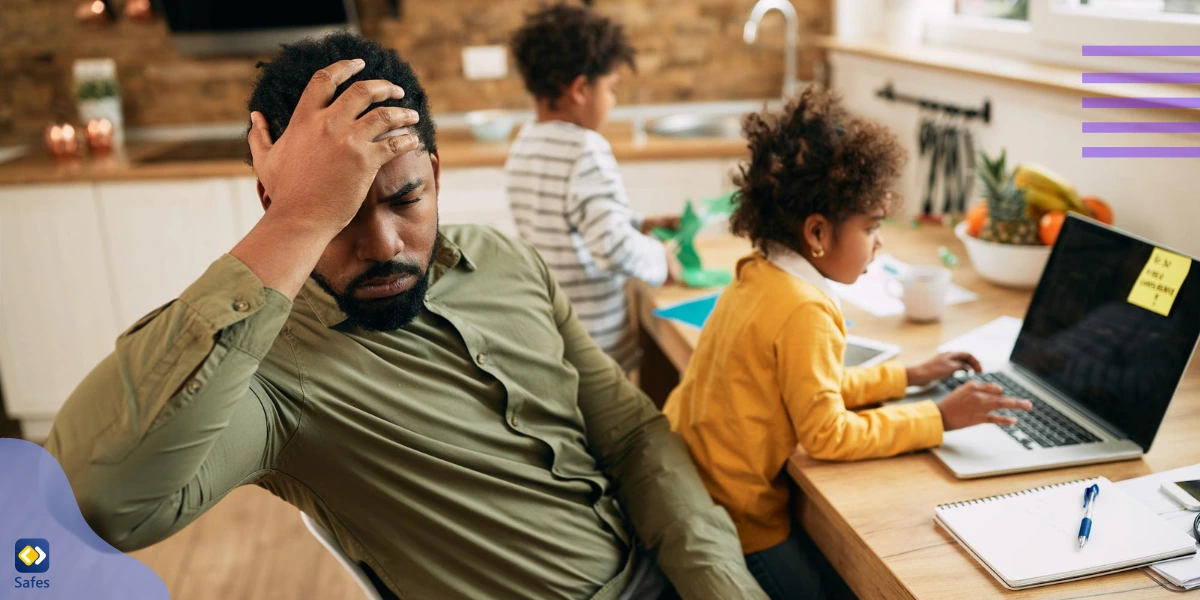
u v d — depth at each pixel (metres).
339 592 2.29
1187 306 1.16
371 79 0.96
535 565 1.11
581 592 1.15
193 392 0.83
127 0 3.39
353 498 1.05
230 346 0.84
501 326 1.19
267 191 0.95
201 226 3.05
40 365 3.17
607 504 1.25
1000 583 0.96
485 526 1.09
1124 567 0.96
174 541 2.55
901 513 1.10
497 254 1.25
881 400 1.37
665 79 3.65
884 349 1.53
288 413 1.00
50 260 3.07
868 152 1.28
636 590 1.22
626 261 1.84
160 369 0.83
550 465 1.18
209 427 0.84
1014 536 1.01
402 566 1.08
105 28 3.45
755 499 1.31
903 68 2.62
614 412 1.33
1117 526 1.01
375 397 1.04
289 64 1.00
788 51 3.34
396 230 0.98
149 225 3.05
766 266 1.37
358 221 0.95
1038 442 1.23
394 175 0.95
